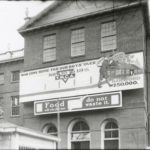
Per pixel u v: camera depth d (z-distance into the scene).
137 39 27.89
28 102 32.06
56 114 30.20
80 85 29.12
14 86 39.09
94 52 29.53
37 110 30.56
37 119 31.14
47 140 22.94
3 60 40.25
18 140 19.50
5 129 19.41
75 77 29.55
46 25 32.47
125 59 27.66
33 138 21.11
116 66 27.84
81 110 28.52
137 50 27.66
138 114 26.67
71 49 30.98
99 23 29.98
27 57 33.34
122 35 28.64
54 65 31.28
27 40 33.84
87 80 28.89
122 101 27.55
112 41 29.14
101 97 27.84
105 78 28.08
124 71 27.39
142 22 28.08
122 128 27.09
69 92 29.50
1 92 39.84
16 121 37.34
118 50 28.45
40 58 32.47
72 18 31.11
